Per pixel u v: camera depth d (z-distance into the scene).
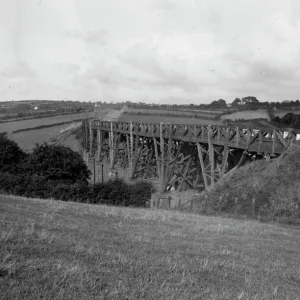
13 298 5.53
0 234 9.00
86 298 5.87
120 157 57.56
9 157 33.56
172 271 8.03
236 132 24.62
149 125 41.56
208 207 22.55
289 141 22.91
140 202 26.39
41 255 7.81
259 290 7.55
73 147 83.19
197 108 108.00
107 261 8.04
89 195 25.70
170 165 34.44
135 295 6.26
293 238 15.02
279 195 20.73
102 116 119.50
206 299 6.54
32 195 25.39
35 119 126.00
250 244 12.84
